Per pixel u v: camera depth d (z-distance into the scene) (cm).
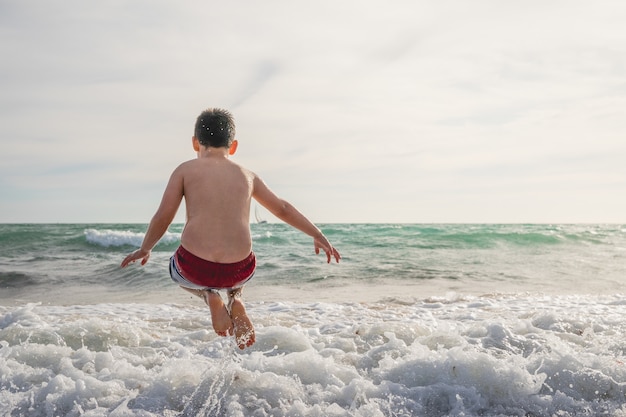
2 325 518
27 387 290
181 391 281
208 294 302
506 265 1211
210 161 321
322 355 354
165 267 1143
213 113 335
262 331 393
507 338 385
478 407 269
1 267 1230
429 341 374
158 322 524
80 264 1280
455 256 1386
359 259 1307
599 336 405
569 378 295
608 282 971
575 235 1828
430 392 279
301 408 261
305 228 334
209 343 405
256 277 1006
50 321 533
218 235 299
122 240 1731
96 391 277
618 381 293
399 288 890
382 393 279
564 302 671
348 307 630
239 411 258
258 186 330
